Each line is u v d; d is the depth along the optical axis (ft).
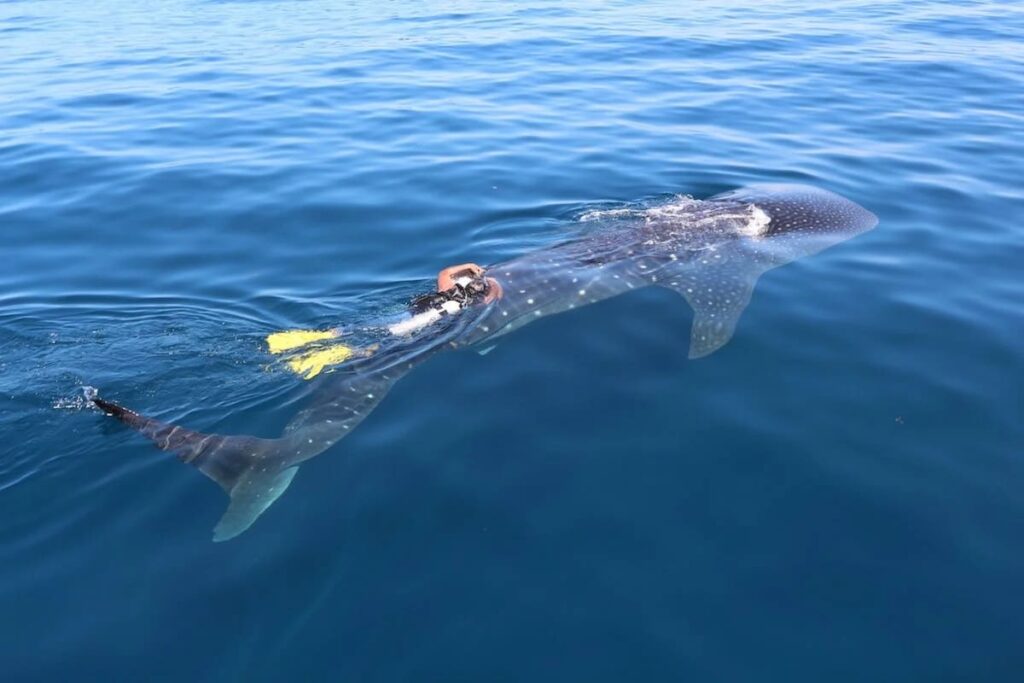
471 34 62.28
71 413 20.13
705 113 43.50
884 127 40.78
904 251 27.76
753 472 17.83
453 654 13.96
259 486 17.56
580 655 13.88
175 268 28.76
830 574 15.31
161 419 19.93
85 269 28.71
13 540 16.46
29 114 44.29
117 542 16.43
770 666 13.62
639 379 21.13
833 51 55.42
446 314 23.32
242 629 14.55
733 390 20.59
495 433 19.17
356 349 22.29
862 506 16.88
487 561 15.74
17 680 13.69
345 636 14.33
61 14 72.84
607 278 25.75
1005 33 59.77
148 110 45.03
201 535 16.56
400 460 18.35
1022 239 28.43
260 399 20.74
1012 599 14.75
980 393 20.29
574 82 49.29
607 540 16.16
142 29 65.67
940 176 34.35
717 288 25.40
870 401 20.08
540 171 36.24
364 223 31.89
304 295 26.78
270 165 37.40
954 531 16.21
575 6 74.64
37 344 23.56
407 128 41.88
